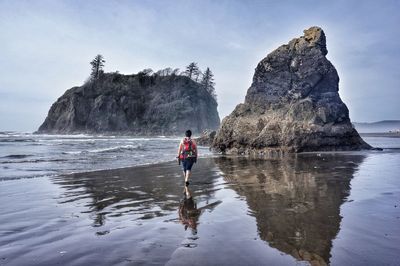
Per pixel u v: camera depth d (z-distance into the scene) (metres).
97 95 116.31
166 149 30.05
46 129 118.06
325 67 26.97
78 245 4.85
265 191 8.99
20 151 25.89
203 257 4.26
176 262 4.11
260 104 27.58
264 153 23.88
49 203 8.02
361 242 4.69
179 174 13.28
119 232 5.52
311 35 29.03
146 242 4.94
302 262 4.03
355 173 12.06
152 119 111.75
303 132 23.66
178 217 6.52
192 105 117.12
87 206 7.67
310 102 25.16
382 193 8.27
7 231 5.64
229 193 8.88
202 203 7.80
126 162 18.30
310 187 9.37
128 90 118.62
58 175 13.03
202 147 34.94
